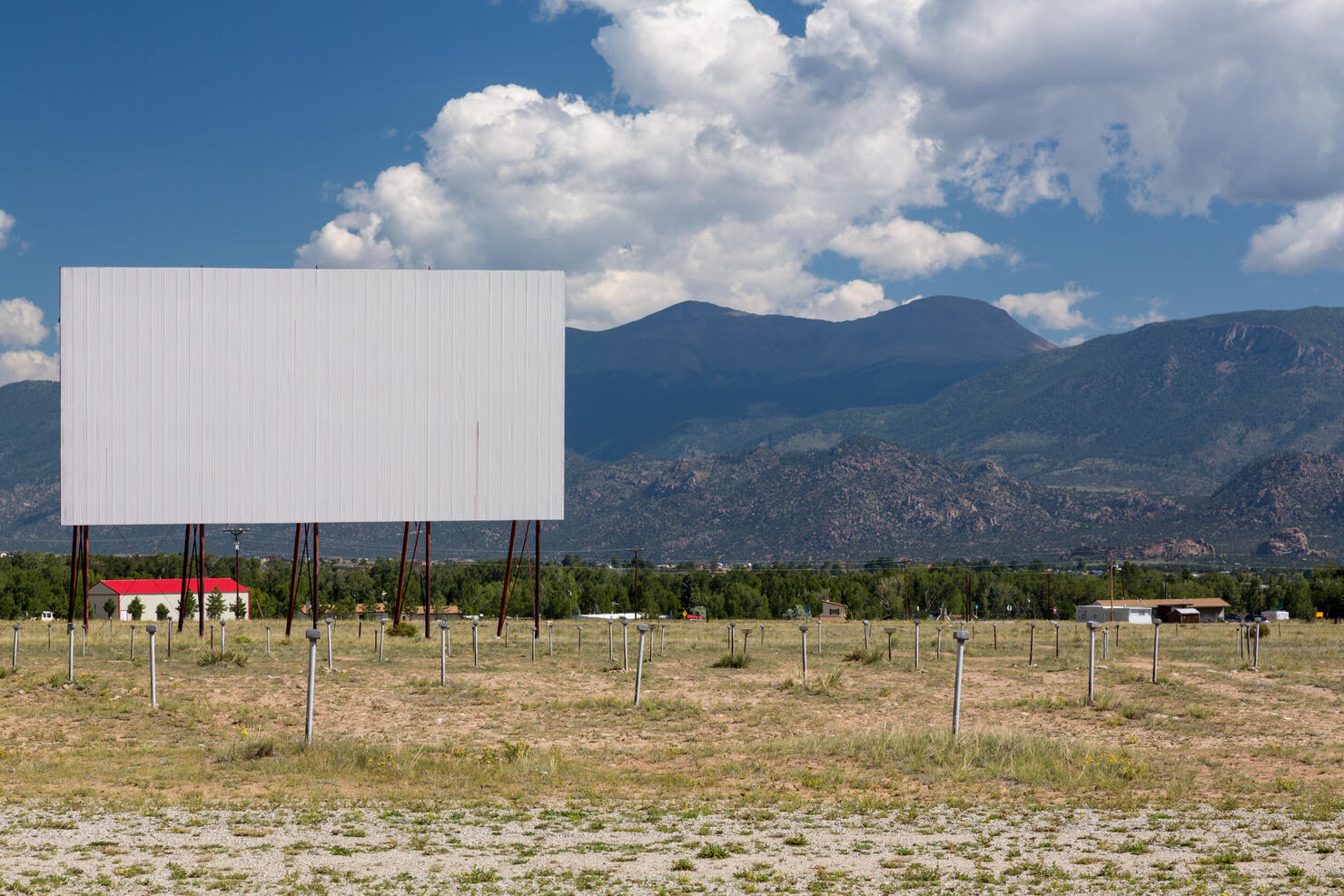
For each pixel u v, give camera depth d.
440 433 53.56
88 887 10.88
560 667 37.44
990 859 12.39
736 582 154.00
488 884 11.20
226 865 11.86
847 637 53.88
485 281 54.28
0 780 17.64
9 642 42.50
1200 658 40.12
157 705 27.38
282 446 52.38
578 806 15.70
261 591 120.31
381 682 32.94
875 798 16.42
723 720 26.62
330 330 53.06
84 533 50.12
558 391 54.59
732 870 11.88
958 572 167.75
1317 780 18.75
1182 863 12.13
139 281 51.72
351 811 15.10
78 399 50.81
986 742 20.86
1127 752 20.91
